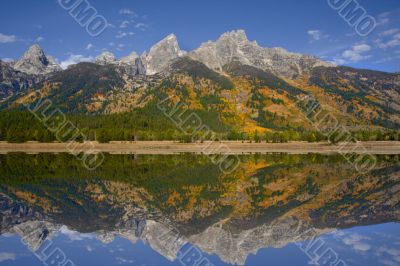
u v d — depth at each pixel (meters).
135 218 40.72
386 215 40.44
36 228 36.09
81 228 36.25
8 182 70.12
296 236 32.66
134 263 26.52
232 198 52.81
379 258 26.42
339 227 35.50
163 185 66.50
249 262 26.41
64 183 69.25
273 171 87.94
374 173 82.94
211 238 33.12
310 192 57.22
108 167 99.69
